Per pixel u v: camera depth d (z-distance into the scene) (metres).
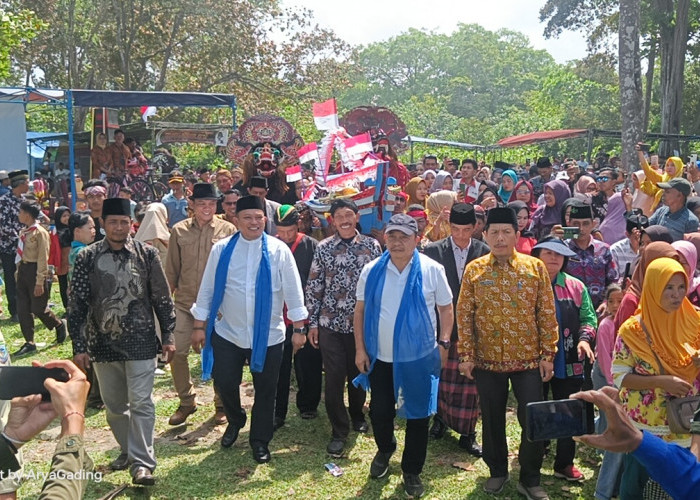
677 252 4.12
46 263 8.27
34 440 5.73
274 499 4.76
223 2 29.05
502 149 39.34
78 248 6.78
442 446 5.68
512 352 4.56
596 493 4.39
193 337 5.38
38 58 31.06
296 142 10.12
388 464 5.19
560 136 27.69
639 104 18.53
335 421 5.59
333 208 5.62
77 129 30.62
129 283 4.80
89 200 7.11
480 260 4.69
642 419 3.69
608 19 36.06
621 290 4.96
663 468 2.14
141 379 4.86
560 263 4.97
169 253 6.16
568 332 4.93
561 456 4.95
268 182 8.67
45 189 18.44
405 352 4.60
